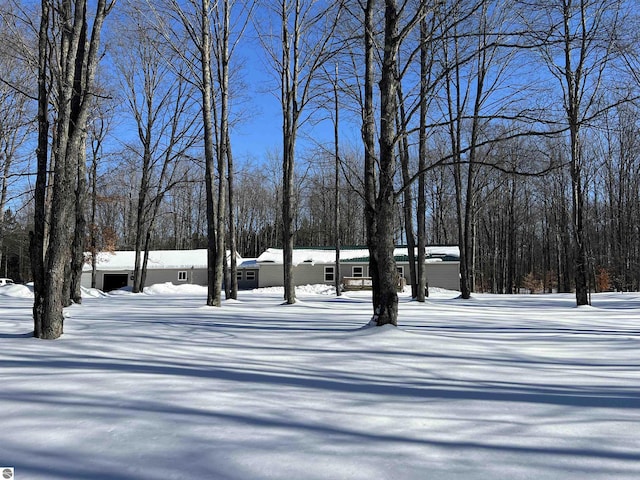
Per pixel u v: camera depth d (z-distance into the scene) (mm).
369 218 9047
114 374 5246
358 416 3951
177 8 14828
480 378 5434
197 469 2859
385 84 8891
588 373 5730
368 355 6648
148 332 8602
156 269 44781
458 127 21078
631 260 36875
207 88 15203
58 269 7781
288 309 14602
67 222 7938
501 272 48062
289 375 5465
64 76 8156
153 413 3930
